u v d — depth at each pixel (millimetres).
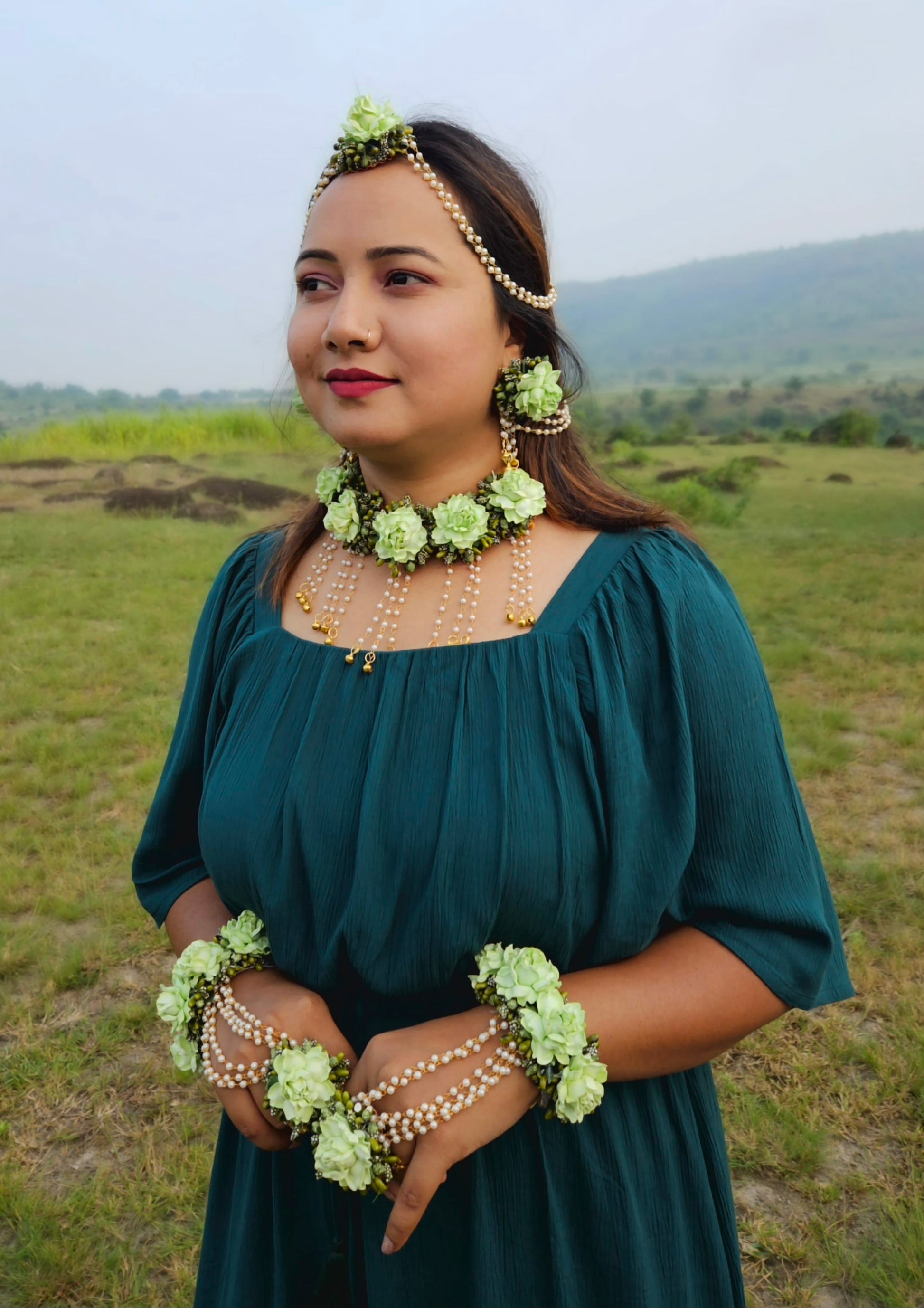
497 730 1279
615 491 1553
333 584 1524
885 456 34719
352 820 1313
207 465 22719
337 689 1391
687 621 1315
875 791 5559
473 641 1364
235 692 1539
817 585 10828
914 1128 3104
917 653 8156
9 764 6051
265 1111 1326
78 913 4348
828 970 1347
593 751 1271
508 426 1461
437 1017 1339
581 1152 1322
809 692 7301
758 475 24797
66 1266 2697
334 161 1373
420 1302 1351
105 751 6121
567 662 1303
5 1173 3010
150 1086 3375
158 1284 2664
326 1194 1477
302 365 1386
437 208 1315
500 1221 1319
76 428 27016
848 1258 2660
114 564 11828
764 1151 3021
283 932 1356
